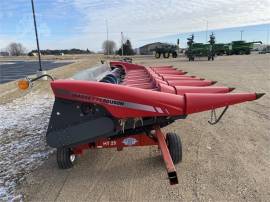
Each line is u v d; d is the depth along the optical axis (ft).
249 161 15.39
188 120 23.65
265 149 16.98
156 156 16.35
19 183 14.17
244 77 51.83
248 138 18.90
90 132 12.95
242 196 12.13
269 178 13.53
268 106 27.48
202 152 16.78
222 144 17.98
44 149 18.57
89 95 12.71
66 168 15.35
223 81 46.37
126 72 25.22
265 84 41.93
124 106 12.69
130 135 14.40
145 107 12.69
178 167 14.88
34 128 23.44
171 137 14.92
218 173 14.15
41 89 44.83
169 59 151.23
